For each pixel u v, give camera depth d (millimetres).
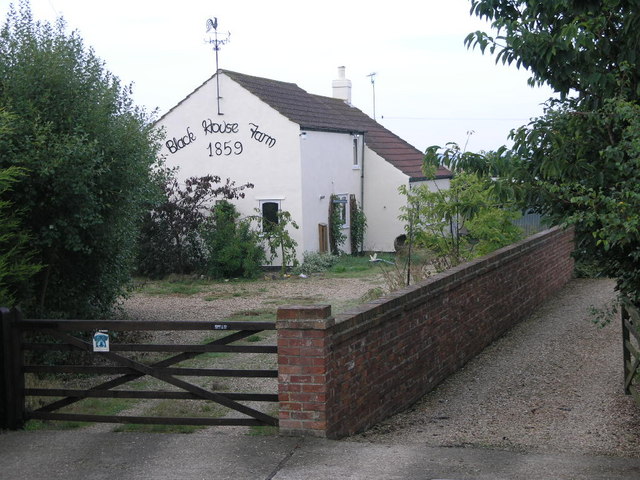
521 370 10570
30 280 10250
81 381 10359
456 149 7789
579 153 7180
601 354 11320
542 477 5375
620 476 5402
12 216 9406
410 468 5566
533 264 15289
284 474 5449
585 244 7637
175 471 5570
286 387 6285
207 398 6551
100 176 10656
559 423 7840
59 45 10695
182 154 25625
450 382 9969
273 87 27312
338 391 6574
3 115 8898
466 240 15086
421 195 15031
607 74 7160
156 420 6668
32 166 9547
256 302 18391
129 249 13172
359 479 5332
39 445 6242
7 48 10281
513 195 7434
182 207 23438
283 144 24656
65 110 10438
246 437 6301
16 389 6793
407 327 8617
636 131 6113
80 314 12000
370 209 29906
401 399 8406
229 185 24922
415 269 14055
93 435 6488
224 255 22922
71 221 10383
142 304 18234
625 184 6469
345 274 23547
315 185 25703
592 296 16625
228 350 6512
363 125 32156
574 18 7500
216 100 25156
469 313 11234
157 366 6637
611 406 8523
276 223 24781
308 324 6191
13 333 6781
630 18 6859
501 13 8219
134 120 11758
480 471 5512
